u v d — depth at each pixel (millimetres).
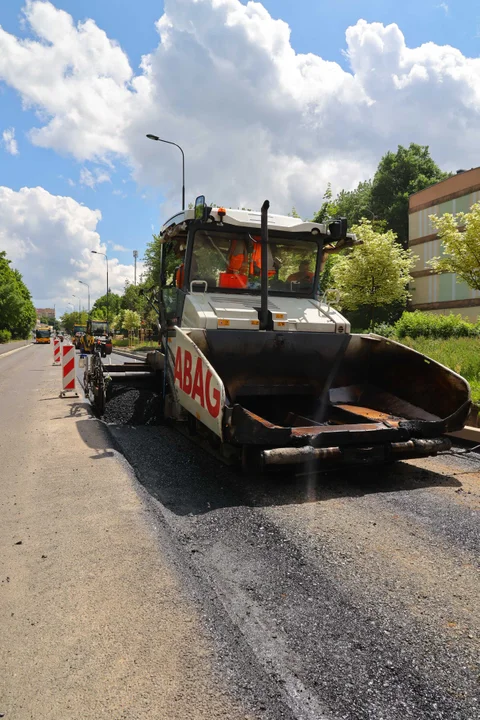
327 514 4070
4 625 2559
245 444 4422
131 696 2039
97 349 9172
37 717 1931
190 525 3836
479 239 12680
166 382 7109
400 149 41781
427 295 28578
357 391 6473
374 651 2344
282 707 1984
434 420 5223
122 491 4609
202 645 2373
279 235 6723
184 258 6566
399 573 3082
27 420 8484
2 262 77438
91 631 2488
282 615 2631
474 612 2666
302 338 5941
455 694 2072
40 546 3498
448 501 4391
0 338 72875
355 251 20938
